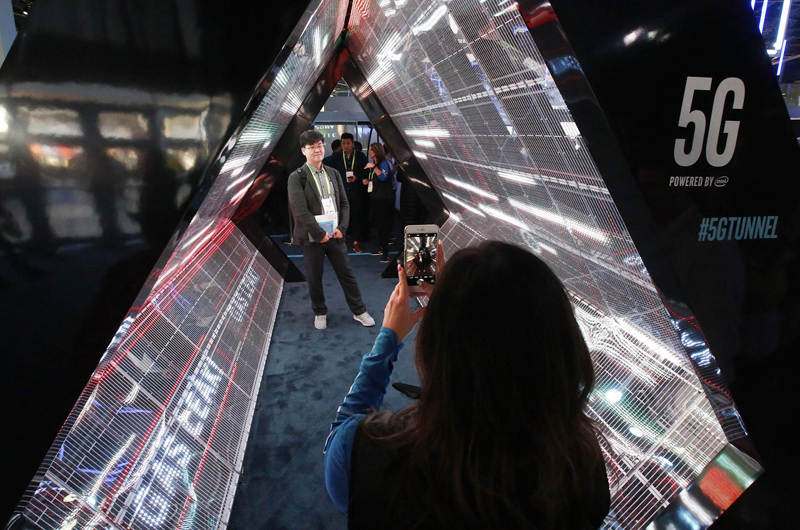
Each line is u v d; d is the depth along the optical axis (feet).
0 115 3.31
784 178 3.84
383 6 6.94
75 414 4.35
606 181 3.79
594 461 1.91
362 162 20.25
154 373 6.79
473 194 9.38
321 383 10.02
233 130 3.75
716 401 4.66
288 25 3.66
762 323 4.22
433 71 6.37
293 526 6.42
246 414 8.59
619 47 3.27
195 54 3.60
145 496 5.37
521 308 1.68
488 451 1.67
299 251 20.92
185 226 3.91
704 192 3.74
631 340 6.38
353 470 1.87
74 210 3.53
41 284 3.53
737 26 3.41
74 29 3.39
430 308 1.81
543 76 3.75
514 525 1.69
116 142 3.56
